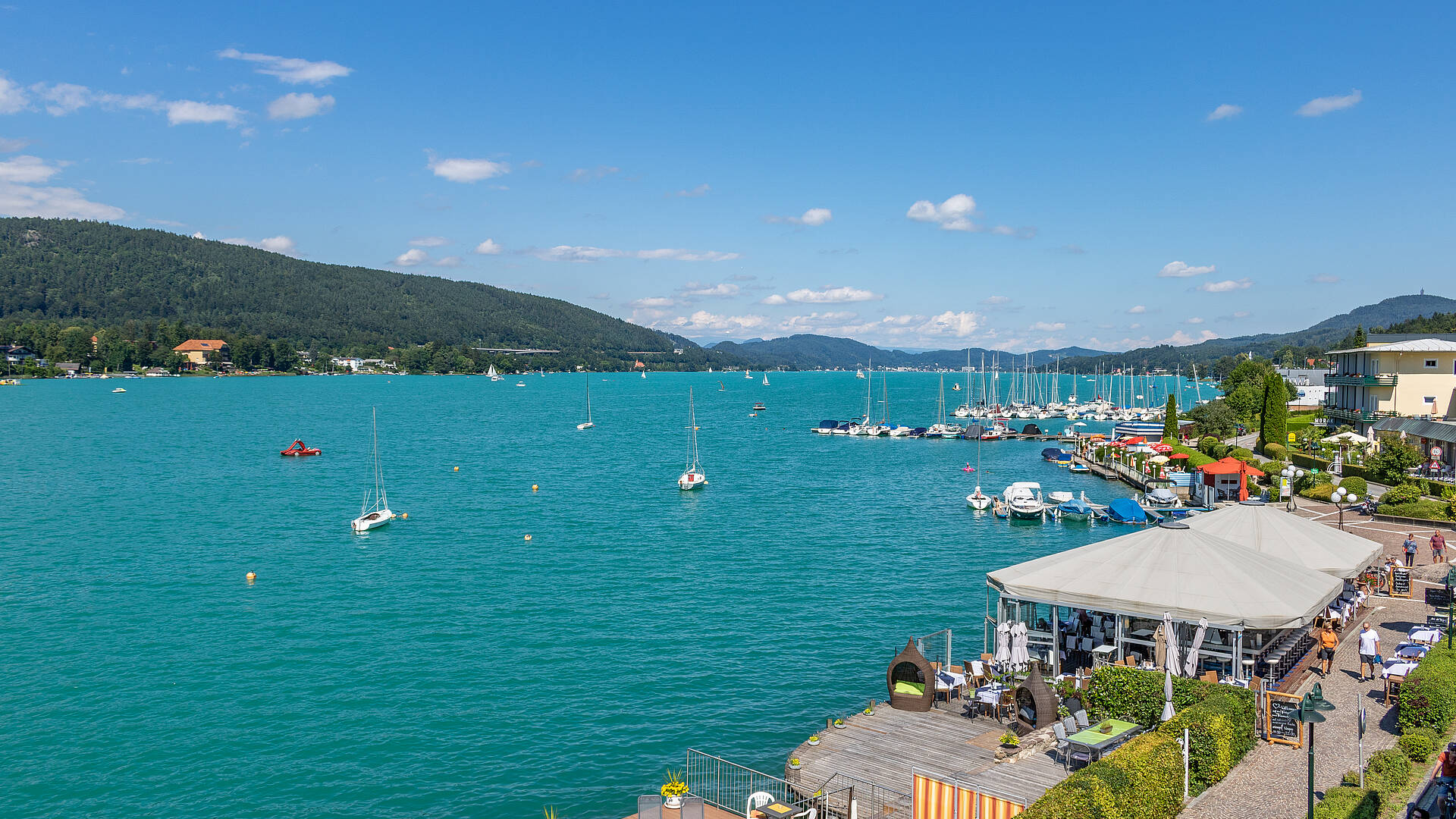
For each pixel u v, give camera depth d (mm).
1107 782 20250
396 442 164125
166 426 187250
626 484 112250
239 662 45344
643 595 57812
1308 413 152875
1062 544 74875
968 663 36562
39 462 129375
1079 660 35031
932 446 164125
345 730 37062
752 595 57688
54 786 32500
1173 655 29109
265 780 32844
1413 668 28094
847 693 40406
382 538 77312
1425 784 22188
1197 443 126250
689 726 37000
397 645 47844
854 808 25016
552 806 30656
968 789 23125
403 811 30547
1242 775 24062
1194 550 31734
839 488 108500
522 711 38844
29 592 59375
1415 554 51750
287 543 75375
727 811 27156
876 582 61062
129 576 63781
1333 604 38625
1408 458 78375
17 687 41906
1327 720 27875
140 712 38969
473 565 66812
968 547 73688
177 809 30891
